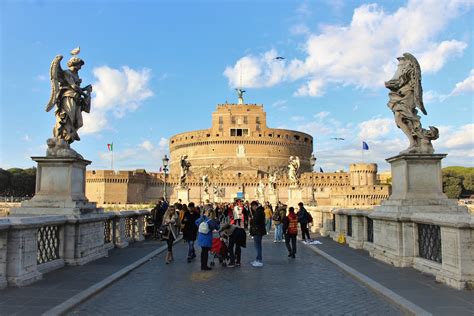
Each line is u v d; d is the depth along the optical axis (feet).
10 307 26.50
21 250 32.40
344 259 48.37
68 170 44.75
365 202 362.12
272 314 26.94
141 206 293.43
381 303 29.37
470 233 31.09
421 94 45.47
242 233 47.60
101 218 48.55
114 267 42.06
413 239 40.86
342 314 26.84
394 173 47.03
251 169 428.15
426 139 44.11
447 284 32.45
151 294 32.37
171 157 522.47
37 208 43.27
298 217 71.67
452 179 399.65
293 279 38.86
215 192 315.37
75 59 48.06
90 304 29.04
